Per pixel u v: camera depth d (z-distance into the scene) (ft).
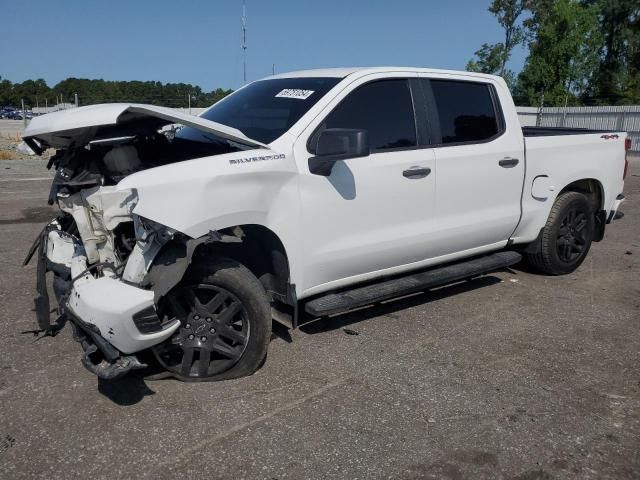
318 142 12.41
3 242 23.97
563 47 136.67
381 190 14.12
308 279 13.37
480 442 10.37
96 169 11.41
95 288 10.64
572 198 19.49
